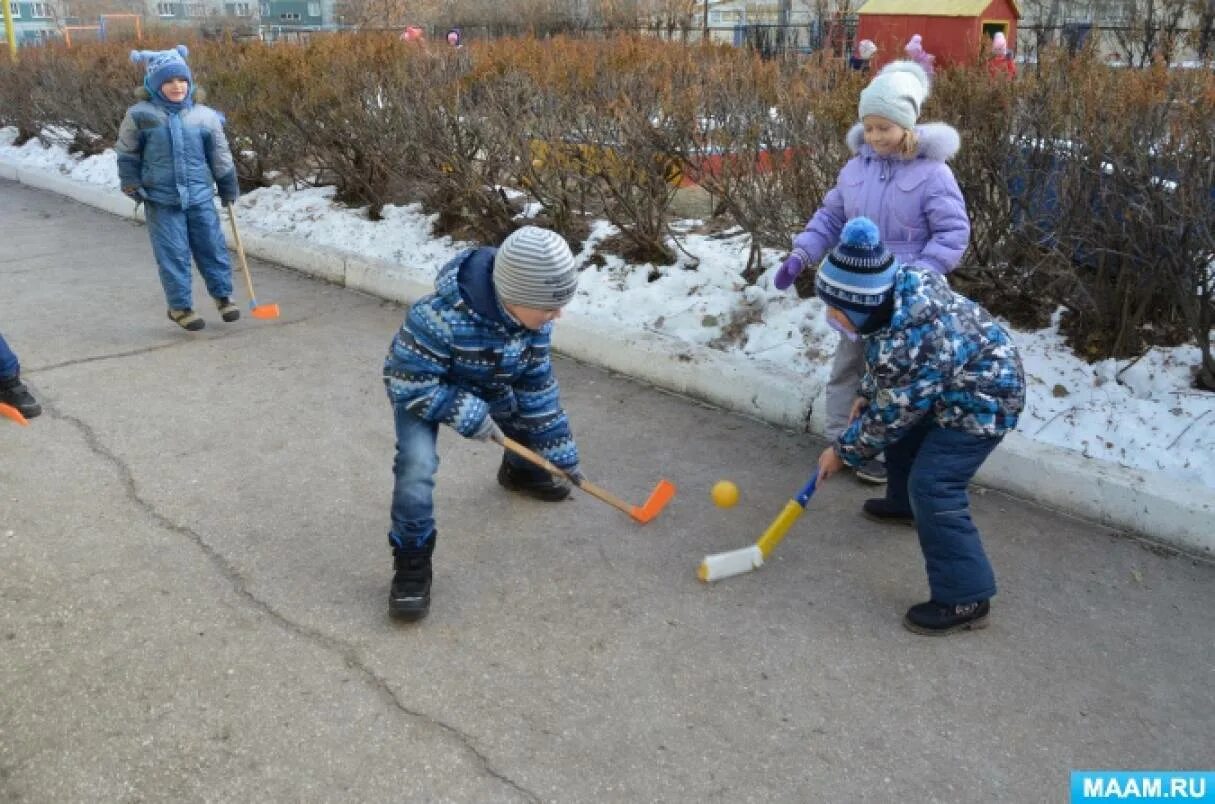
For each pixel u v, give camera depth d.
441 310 3.23
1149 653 3.30
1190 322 4.30
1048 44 7.55
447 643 3.35
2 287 7.47
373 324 6.56
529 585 3.68
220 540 3.95
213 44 11.32
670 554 3.88
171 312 6.33
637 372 5.55
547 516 4.16
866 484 4.39
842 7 14.76
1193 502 3.81
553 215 6.67
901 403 3.20
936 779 2.79
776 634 3.40
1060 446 4.27
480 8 22.16
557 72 6.73
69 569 3.73
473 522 4.11
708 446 4.78
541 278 3.10
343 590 3.64
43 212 10.29
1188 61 7.16
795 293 5.64
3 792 2.71
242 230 8.43
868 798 2.73
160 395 5.37
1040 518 4.07
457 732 2.95
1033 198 4.76
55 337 6.32
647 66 6.59
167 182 6.06
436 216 7.78
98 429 4.94
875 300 3.13
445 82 7.19
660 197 6.05
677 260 6.23
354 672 3.20
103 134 11.30
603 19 18.45
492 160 6.74
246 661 3.24
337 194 8.69
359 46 8.67
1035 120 4.62
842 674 3.21
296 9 39.66
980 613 3.38
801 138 5.28
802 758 2.86
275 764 2.82
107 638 3.34
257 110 8.46
